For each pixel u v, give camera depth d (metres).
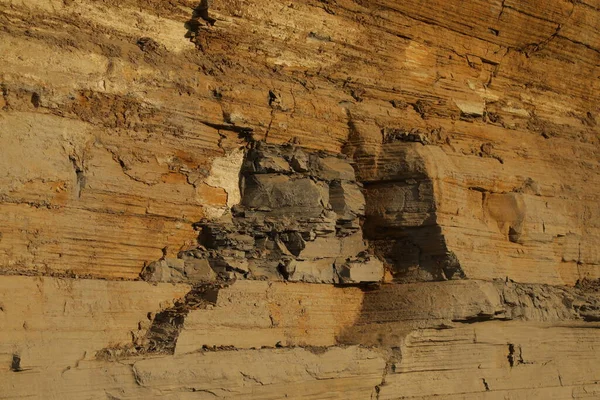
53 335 13.05
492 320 17.09
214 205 15.84
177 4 15.91
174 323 14.07
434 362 16.27
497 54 19.89
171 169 15.18
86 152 14.22
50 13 14.48
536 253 18.83
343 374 15.16
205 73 15.94
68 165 14.01
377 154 17.30
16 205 13.47
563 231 19.44
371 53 17.89
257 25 16.58
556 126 20.94
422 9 18.38
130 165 14.63
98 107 14.54
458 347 16.58
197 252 15.43
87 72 14.52
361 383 15.37
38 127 13.80
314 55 17.25
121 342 13.91
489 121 19.50
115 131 14.59
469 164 18.25
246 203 16.22
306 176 16.66
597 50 21.70
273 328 15.26
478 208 18.23
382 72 18.00
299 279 15.96
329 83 17.42
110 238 14.41
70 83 14.29
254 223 16.02
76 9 14.80
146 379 13.20
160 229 15.06
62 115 14.12
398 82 18.14
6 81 13.70
